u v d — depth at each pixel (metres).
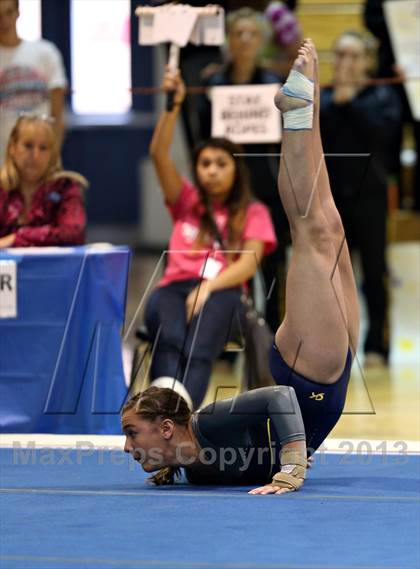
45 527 7.81
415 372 17.12
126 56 37.31
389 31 18.02
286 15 17.61
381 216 17.28
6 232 12.30
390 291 19.44
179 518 8.02
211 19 12.63
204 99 16.45
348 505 8.34
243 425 8.94
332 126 16.92
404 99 18.02
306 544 7.29
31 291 11.74
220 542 7.36
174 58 12.68
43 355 11.73
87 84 37.38
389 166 18.00
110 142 38.22
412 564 6.81
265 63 17.28
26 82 14.14
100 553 7.11
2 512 8.27
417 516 8.02
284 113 9.11
